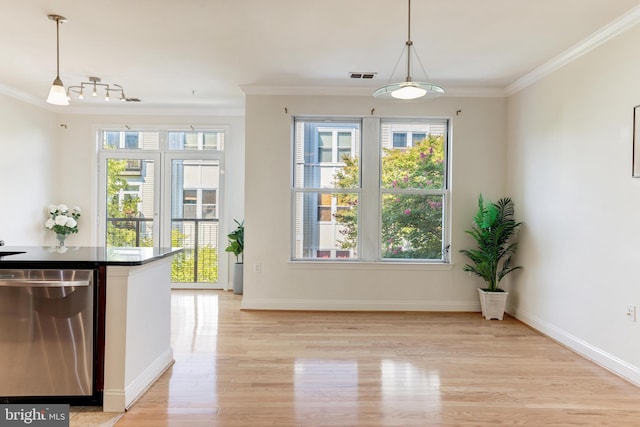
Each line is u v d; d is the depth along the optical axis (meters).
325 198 4.80
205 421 2.19
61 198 5.63
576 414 2.29
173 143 5.80
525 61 3.72
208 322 4.14
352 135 4.80
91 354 2.28
